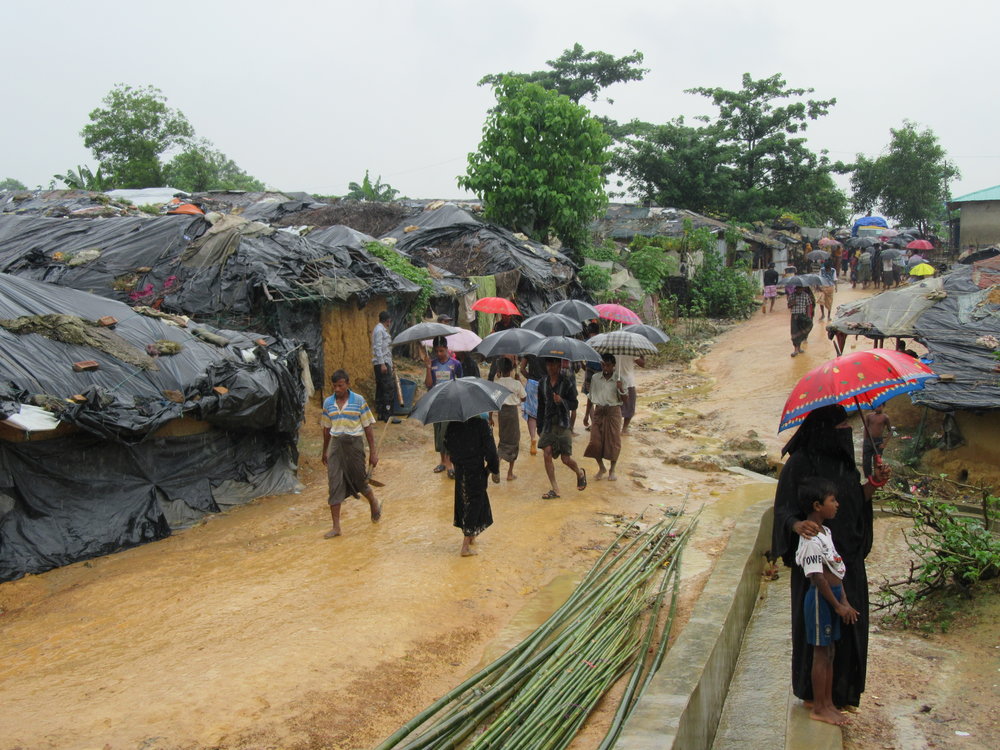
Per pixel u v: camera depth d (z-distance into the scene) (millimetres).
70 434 8445
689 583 7211
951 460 11438
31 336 9148
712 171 42031
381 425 13633
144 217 15609
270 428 10609
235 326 13094
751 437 13039
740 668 6250
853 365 4727
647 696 4625
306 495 10547
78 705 4848
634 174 42500
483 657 5910
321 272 13969
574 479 10906
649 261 26000
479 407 7441
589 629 5918
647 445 13148
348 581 7195
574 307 13562
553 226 23953
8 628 6520
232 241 13867
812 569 4641
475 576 7359
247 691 5020
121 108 38406
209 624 6223
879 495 10188
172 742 4418
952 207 37875
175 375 9711
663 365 22016
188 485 9594
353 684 5250
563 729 4703
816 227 44500
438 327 11391
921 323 13062
